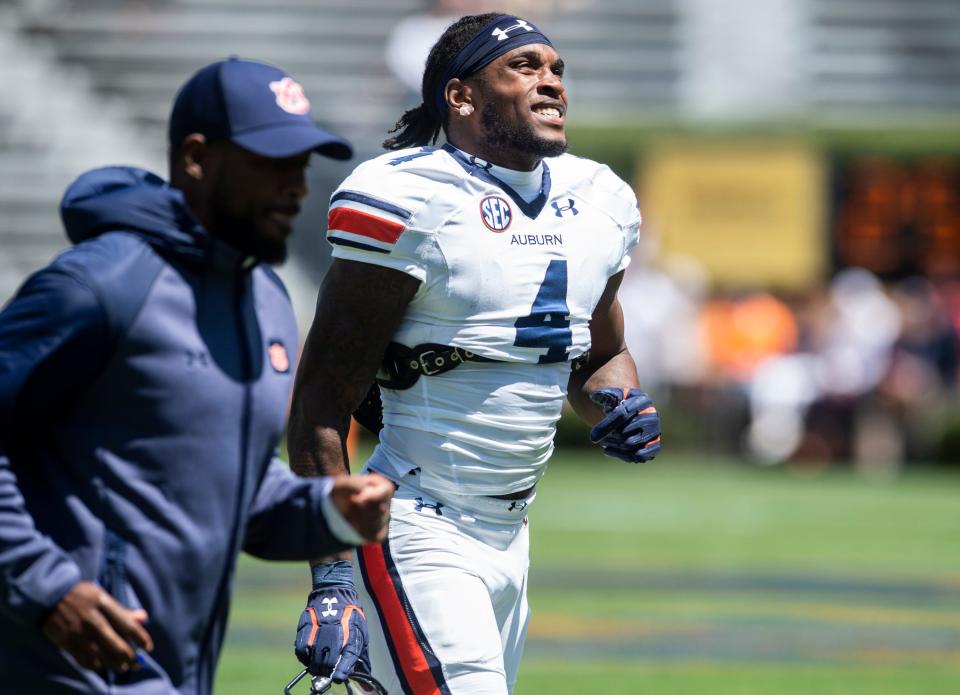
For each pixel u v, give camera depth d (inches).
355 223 488.7
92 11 3314.5
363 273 491.8
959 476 2423.7
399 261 490.9
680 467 2481.5
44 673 376.2
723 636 1040.8
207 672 397.7
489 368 505.0
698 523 1747.0
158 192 384.5
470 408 505.7
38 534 366.0
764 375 2561.5
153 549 377.7
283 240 396.8
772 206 3026.6
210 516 384.5
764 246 3024.1
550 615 1120.2
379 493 390.6
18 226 2965.1
